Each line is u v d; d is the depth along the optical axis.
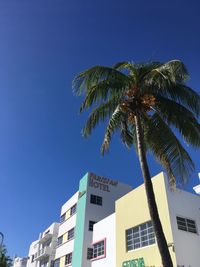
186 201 18.22
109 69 13.05
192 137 12.80
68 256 31.97
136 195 20.78
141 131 12.64
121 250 20.20
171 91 13.72
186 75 12.05
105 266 21.86
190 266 15.39
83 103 13.30
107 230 23.58
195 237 16.92
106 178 34.22
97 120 14.25
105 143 13.83
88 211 30.59
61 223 37.84
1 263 41.25
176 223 16.70
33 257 54.38
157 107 13.93
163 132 13.45
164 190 17.80
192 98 13.45
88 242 28.75
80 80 13.32
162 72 12.02
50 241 47.03
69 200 37.12
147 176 11.41
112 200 32.94
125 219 21.08
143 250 17.89
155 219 10.30
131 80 13.45
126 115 14.16
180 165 12.70
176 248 15.52
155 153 13.62
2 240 38.81
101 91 12.89
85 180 33.19
